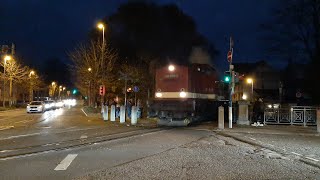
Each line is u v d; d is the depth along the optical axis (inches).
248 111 1034.1
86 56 2097.7
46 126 925.2
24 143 578.2
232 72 888.9
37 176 345.4
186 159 442.0
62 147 533.6
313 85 1443.2
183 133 764.0
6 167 387.5
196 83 1043.9
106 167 388.8
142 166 395.2
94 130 811.4
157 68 1032.8
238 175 356.5
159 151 505.0
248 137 695.1
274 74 2405.3
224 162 426.0
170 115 991.0
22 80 2738.7
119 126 933.8
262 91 2310.5
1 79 2346.2
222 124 861.8
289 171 380.8
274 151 521.7
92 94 2263.8
